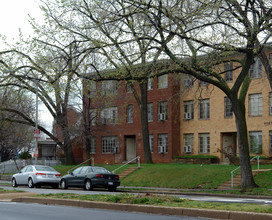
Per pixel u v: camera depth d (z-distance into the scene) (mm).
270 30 19469
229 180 25719
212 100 39344
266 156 34781
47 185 28672
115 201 14023
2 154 61719
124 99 40406
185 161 40000
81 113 40969
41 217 11648
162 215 11789
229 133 38750
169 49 21516
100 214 12266
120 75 21812
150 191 24750
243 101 21875
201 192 22766
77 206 14734
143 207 12570
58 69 21359
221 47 19672
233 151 32562
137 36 20391
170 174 29781
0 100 35938
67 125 40250
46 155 59938
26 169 29734
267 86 35219
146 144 37375
